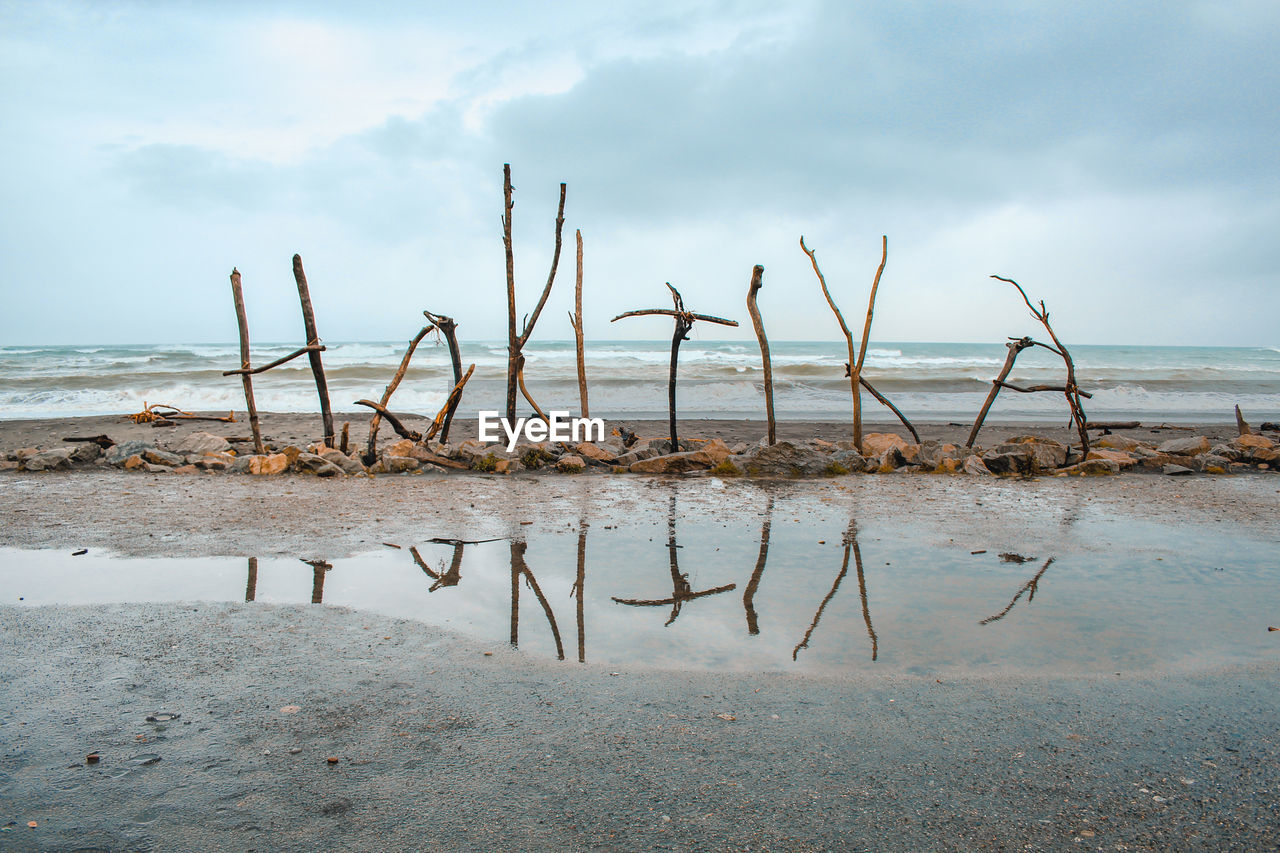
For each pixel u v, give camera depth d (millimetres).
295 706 3811
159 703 3848
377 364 43906
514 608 5414
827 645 4703
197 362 46031
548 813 2896
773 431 12750
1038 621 5168
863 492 10516
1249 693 4008
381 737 3494
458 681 4129
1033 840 2742
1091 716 3734
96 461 12570
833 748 3402
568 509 9148
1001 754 3359
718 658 4480
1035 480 11695
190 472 11805
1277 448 13398
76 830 2781
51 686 4039
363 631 4906
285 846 2695
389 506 9219
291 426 18766
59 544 7180
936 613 5332
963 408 25812
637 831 2781
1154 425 20328
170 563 6551
